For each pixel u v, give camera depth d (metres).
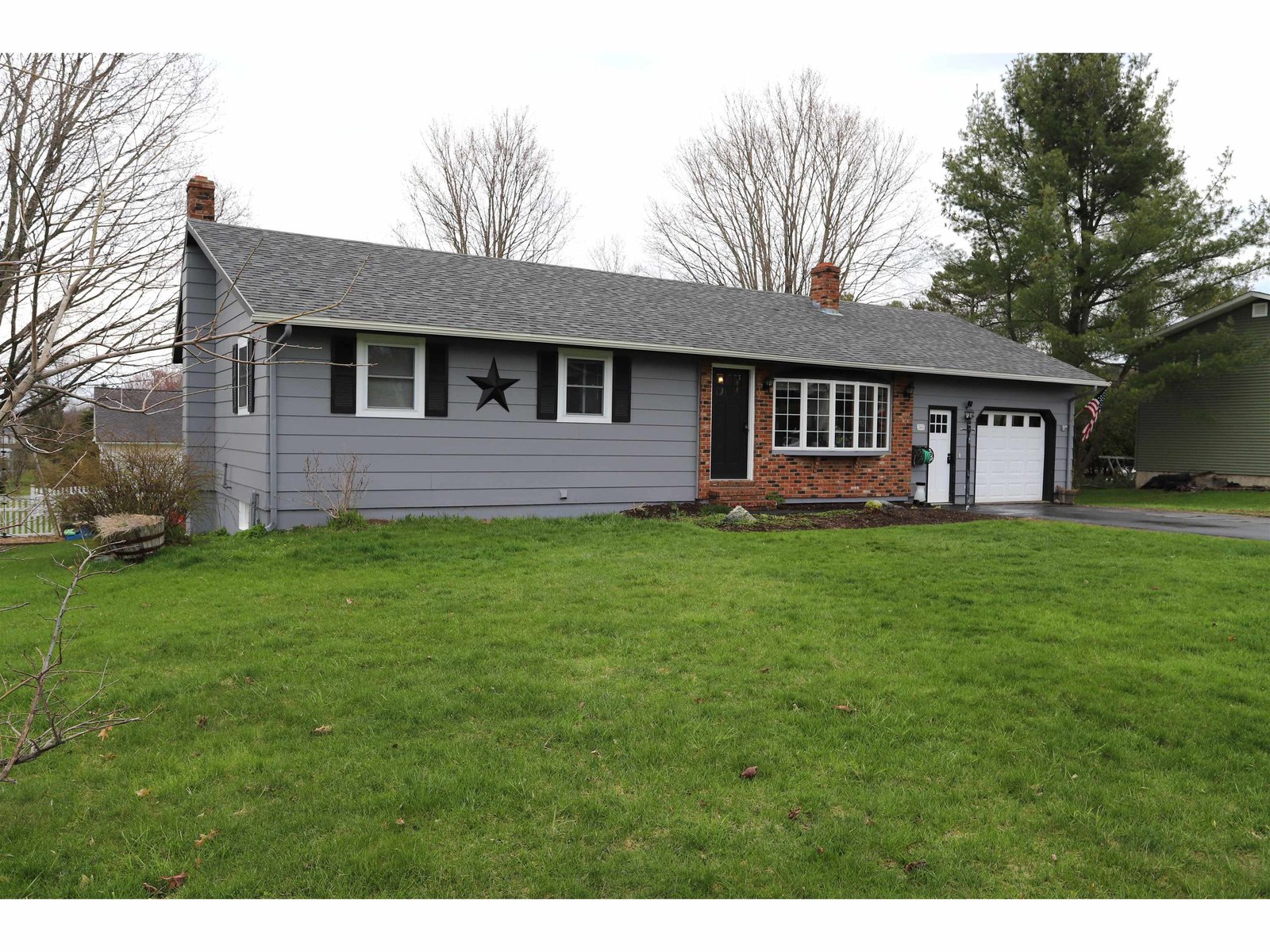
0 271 4.15
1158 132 23.36
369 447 11.63
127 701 4.95
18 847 3.38
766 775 3.99
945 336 18.77
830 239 32.84
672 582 8.15
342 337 11.41
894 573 8.67
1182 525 13.72
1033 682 5.23
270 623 6.67
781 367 15.01
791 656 5.75
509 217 34.72
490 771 4.01
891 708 4.82
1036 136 24.95
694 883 3.17
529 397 12.78
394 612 6.99
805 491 15.35
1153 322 23.30
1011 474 18.05
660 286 17.11
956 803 3.73
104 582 8.35
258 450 11.58
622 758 4.17
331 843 3.38
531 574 8.54
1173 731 4.50
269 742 4.39
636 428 13.73
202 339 3.01
